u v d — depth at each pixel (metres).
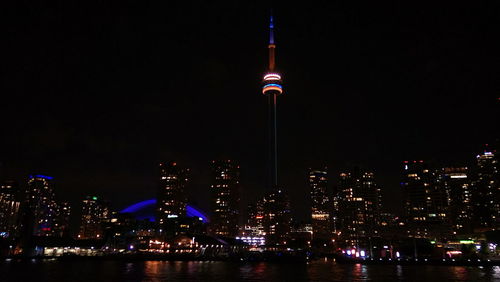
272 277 169.12
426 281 147.62
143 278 162.75
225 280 155.62
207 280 155.38
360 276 171.75
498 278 157.25
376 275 176.38
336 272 198.75
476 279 153.62
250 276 174.88
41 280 152.62
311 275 180.00
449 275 172.75
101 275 175.75
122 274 181.88
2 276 167.88
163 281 150.75
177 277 168.12
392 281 149.12
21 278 160.12
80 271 199.38
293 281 151.50
